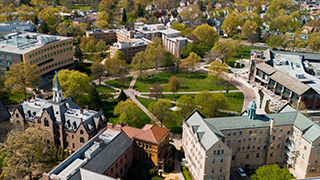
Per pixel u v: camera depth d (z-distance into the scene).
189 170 110.50
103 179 82.38
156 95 171.38
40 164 95.81
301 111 148.38
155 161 109.62
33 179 100.94
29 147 95.69
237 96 182.75
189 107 135.88
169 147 112.88
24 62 168.25
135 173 105.38
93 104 153.88
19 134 97.81
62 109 120.12
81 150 98.25
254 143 112.19
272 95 181.88
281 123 111.31
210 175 98.31
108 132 110.38
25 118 124.56
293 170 112.19
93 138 104.56
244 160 113.88
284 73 183.75
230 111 162.62
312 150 102.94
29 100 131.62
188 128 112.06
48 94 179.12
